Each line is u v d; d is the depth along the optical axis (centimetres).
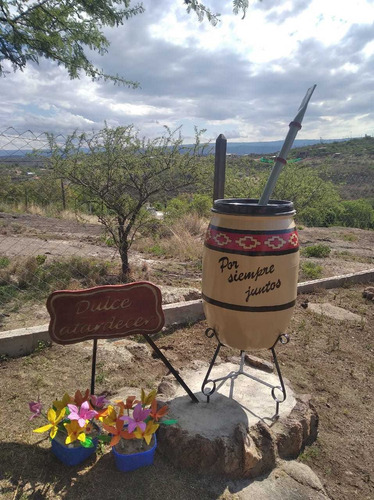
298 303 536
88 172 537
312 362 378
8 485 209
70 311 231
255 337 251
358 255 882
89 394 251
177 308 434
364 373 367
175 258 740
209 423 247
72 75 589
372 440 281
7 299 461
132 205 552
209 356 371
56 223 1059
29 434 248
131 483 216
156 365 347
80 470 221
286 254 240
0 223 991
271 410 268
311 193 1250
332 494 233
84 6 516
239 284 239
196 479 224
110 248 777
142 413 225
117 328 245
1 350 337
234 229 239
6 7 483
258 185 1184
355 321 483
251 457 227
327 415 303
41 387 298
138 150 548
